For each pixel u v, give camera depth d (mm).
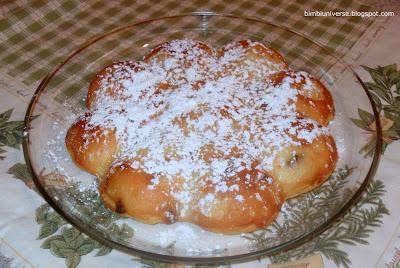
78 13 657
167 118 465
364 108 500
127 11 662
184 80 509
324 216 419
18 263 409
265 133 452
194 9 662
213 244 412
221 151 435
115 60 575
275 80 501
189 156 437
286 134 446
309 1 669
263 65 522
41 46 605
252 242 411
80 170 465
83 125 468
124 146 458
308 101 482
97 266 407
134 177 421
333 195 437
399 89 541
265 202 414
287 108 475
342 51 589
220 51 555
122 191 421
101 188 440
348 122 494
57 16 648
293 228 417
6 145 492
